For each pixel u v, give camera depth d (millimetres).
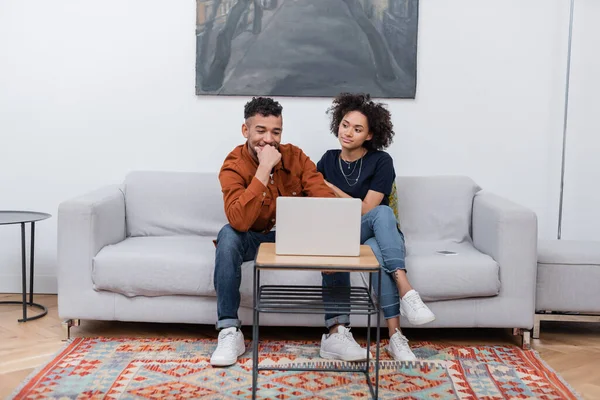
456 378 2053
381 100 3037
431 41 3029
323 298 1970
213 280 2328
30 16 3016
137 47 3031
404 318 2389
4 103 3059
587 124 3053
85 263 2383
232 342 2152
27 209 3100
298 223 1889
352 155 2629
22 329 2547
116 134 3068
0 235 3104
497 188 3084
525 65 3041
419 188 2883
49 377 2004
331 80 3014
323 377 2047
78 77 3041
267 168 2205
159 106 3055
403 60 3002
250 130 2273
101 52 3031
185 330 2584
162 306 2395
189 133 3064
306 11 2990
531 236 2361
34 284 3119
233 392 1907
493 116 3062
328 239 1895
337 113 2699
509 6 3021
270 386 1959
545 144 3070
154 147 3072
